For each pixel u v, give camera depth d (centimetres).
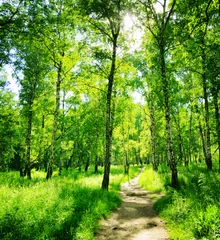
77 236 636
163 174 2022
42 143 2781
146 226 823
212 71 1808
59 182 1553
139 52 1745
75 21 1597
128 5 1446
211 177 1423
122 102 2288
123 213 1026
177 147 3797
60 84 2042
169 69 1892
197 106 2167
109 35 1539
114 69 1567
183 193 1167
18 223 638
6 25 1397
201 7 1238
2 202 807
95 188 1377
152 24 1638
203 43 1393
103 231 773
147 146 4094
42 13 1455
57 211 772
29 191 1005
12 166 5291
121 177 2611
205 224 634
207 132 1925
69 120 3116
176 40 1421
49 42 1695
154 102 2767
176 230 706
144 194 1559
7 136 2977
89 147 3503
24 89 2364
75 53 1842
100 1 1415
